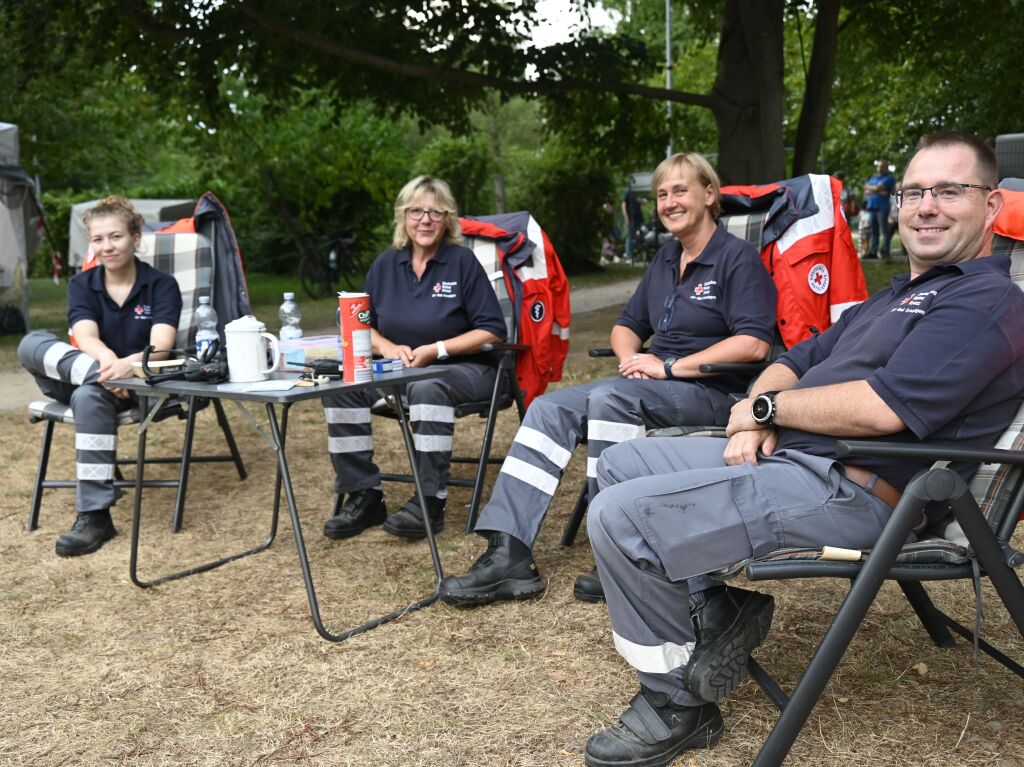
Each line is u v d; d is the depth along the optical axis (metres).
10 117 13.25
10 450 5.31
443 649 2.66
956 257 2.12
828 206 3.55
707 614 2.11
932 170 2.10
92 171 20.75
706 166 3.25
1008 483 1.93
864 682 2.38
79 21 9.81
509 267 3.95
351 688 2.45
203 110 10.56
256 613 2.96
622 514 1.97
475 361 3.78
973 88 13.96
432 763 2.09
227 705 2.38
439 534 3.64
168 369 3.11
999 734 2.11
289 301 3.64
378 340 3.74
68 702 2.42
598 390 2.99
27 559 3.52
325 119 15.64
